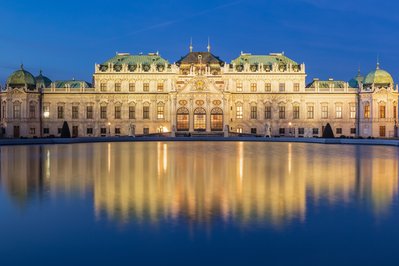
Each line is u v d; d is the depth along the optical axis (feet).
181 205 83.35
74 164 157.58
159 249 58.75
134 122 493.36
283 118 494.59
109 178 119.34
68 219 73.15
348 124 494.59
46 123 492.54
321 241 61.72
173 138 402.11
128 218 73.61
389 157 194.49
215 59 506.48
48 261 55.01
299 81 493.77
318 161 172.14
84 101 493.36
